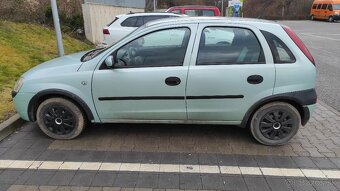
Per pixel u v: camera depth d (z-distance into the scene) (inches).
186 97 171.2
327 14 1560.0
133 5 903.7
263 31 169.9
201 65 168.7
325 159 166.7
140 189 140.6
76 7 603.5
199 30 171.0
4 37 400.8
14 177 148.9
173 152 172.1
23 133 194.1
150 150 174.1
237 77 167.6
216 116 175.3
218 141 184.7
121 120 180.4
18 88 181.2
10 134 192.4
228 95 169.9
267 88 169.2
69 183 144.6
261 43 169.0
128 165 159.3
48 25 536.4
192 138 187.9
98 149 175.0
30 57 361.7
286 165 160.4
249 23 171.5
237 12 1123.9
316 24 1376.7
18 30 451.8
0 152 171.0
